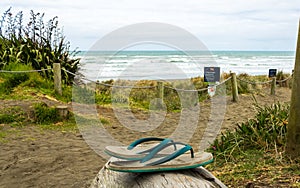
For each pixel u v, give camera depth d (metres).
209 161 2.37
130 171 2.18
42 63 10.74
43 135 6.84
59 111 7.91
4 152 5.66
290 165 4.24
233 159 4.77
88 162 5.25
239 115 9.26
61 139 6.60
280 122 5.39
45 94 9.36
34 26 11.68
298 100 4.35
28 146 6.05
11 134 6.77
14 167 4.98
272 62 50.47
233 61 49.00
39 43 11.47
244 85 13.95
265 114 5.88
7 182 4.44
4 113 7.70
